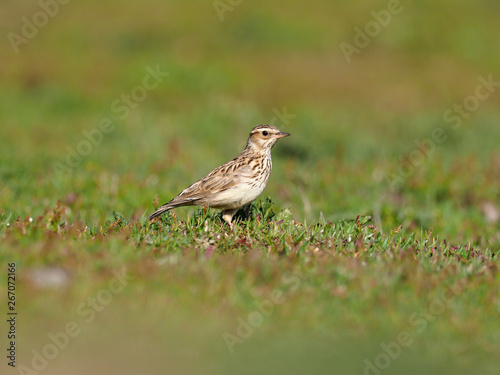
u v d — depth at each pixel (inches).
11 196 841.5
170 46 1830.7
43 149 1149.7
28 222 648.4
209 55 1806.1
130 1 2047.2
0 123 1346.0
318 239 647.1
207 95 1583.4
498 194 1005.2
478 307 544.7
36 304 516.4
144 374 452.8
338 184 986.1
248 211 730.2
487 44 1939.0
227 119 1365.7
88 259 563.2
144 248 603.8
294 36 1909.4
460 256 642.2
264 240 634.8
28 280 534.6
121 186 899.4
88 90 1572.3
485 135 1348.4
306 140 1232.2
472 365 486.6
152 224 664.4
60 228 653.3
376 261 604.4
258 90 1633.9
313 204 895.1
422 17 2023.9
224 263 570.6
